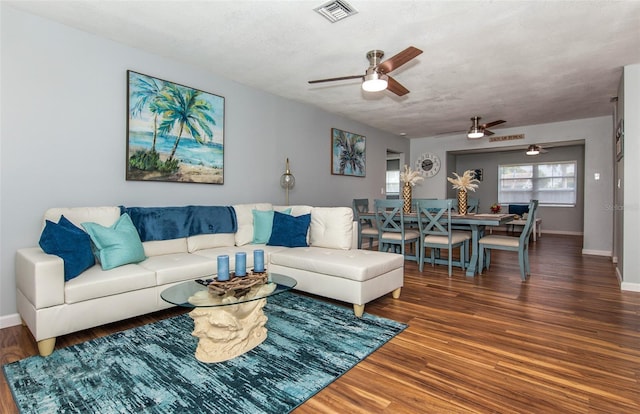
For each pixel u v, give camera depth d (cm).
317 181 534
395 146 743
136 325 256
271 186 459
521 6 240
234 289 204
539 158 880
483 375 187
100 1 239
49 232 226
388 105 506
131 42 304
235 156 411
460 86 414
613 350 216
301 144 503
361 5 240
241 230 377
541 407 159
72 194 281
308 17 257
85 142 287
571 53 320
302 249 346
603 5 238
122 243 259
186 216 334
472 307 299
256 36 290
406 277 407
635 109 350
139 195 324
